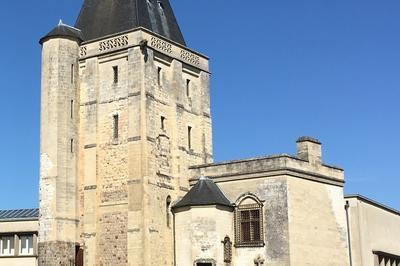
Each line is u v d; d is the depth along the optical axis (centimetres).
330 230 5028
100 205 4962
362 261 5403
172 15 5675
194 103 5466
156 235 4803
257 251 4725
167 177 5028
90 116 5109
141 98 4906
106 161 5000
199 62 5572
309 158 4962
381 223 5969
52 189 4884
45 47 5147
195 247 4744
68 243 4869
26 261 5441
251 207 4803
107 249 4869
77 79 5184
